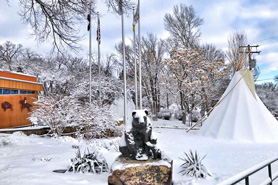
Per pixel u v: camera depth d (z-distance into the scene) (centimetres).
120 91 2403
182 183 418
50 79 2253
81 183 371
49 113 987
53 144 818
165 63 2108
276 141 962
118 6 630
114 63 2769
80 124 1074
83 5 612
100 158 497
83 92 2108
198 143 966
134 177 360
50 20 650
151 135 396
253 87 1165
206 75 2086
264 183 199
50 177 393
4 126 1180
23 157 568
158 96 2777
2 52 2925
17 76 1328
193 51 2123
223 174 490
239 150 783
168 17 2620
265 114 1083
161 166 373
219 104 1248
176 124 2280
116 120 1220
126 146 399
